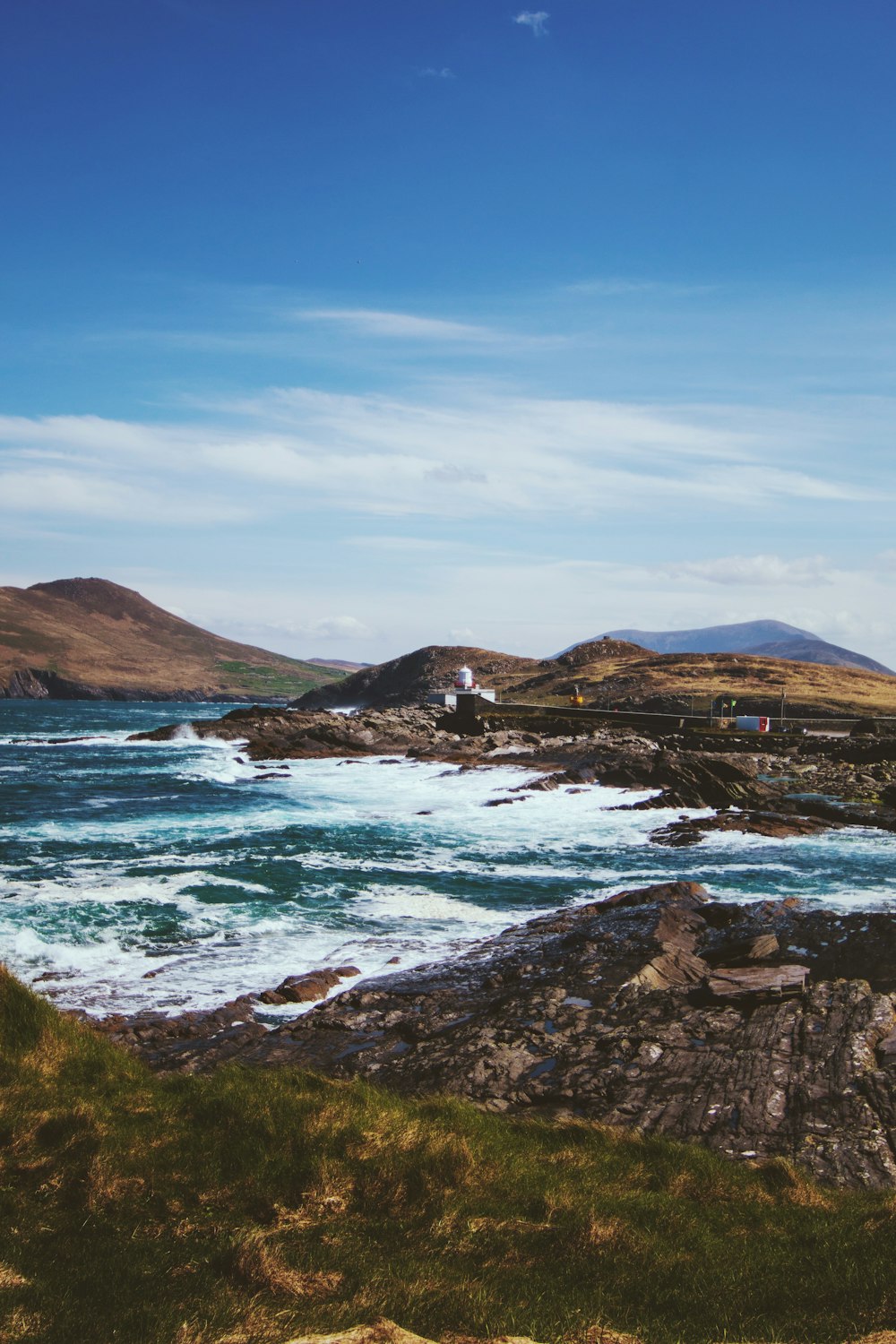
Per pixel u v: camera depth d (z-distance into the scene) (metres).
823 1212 9.45
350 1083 12.20
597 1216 8.93
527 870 33.00
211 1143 10.04
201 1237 8.33
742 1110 12.55
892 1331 6.71
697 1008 16.67
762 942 20.56
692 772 55.22
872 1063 13.60
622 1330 6.98
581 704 146.75
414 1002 18.30
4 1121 10.04
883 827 42.44
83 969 21.45
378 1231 8.68
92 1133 9.93
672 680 159.12
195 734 101.31
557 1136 11.53
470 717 106.81
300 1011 18.67
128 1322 6.68
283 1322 6.79
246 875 31.09
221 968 21.52
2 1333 6.43
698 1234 8.77
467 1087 13.98
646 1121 12.56
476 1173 9.85
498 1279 7.80
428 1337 6.74
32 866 32.22
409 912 26.75
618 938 21.33
